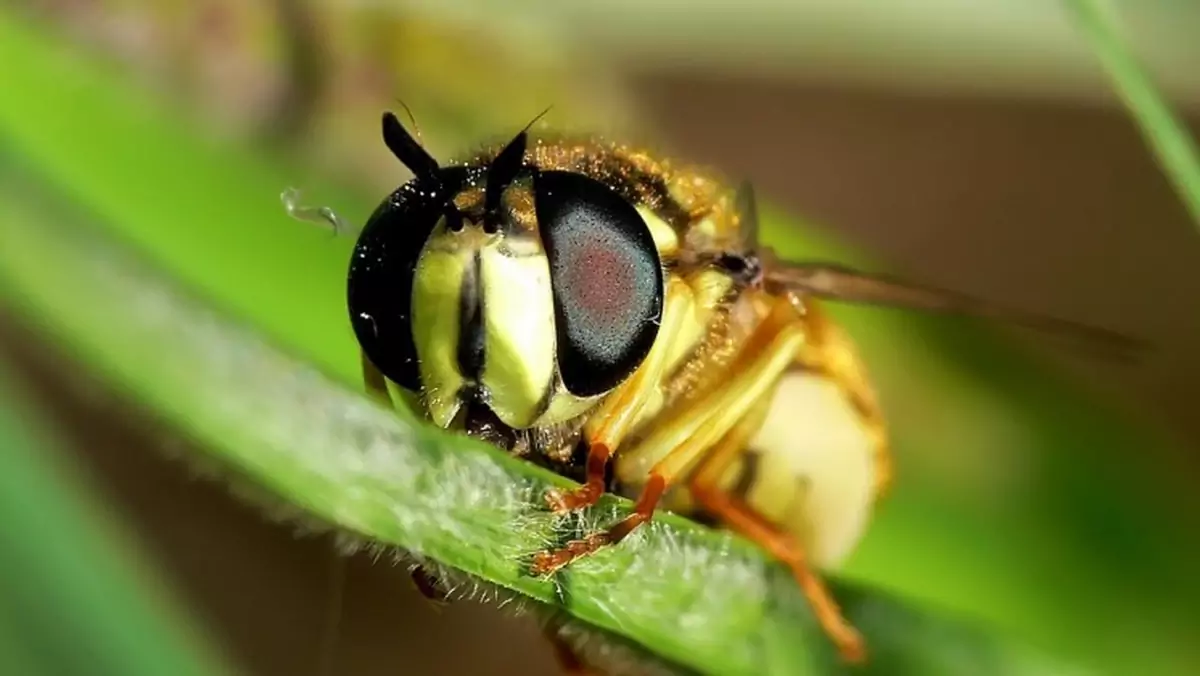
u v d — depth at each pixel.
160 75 0.05
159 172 0.05
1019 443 0.05
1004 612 0.05
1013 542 0.05
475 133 0.06
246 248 0.05
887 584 0.05
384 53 0.06
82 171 0.05
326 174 0.05
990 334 0.05
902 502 0.05
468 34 0.06
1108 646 0.05
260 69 0.05
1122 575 0.05
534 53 0.06
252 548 0.06
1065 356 0.07
